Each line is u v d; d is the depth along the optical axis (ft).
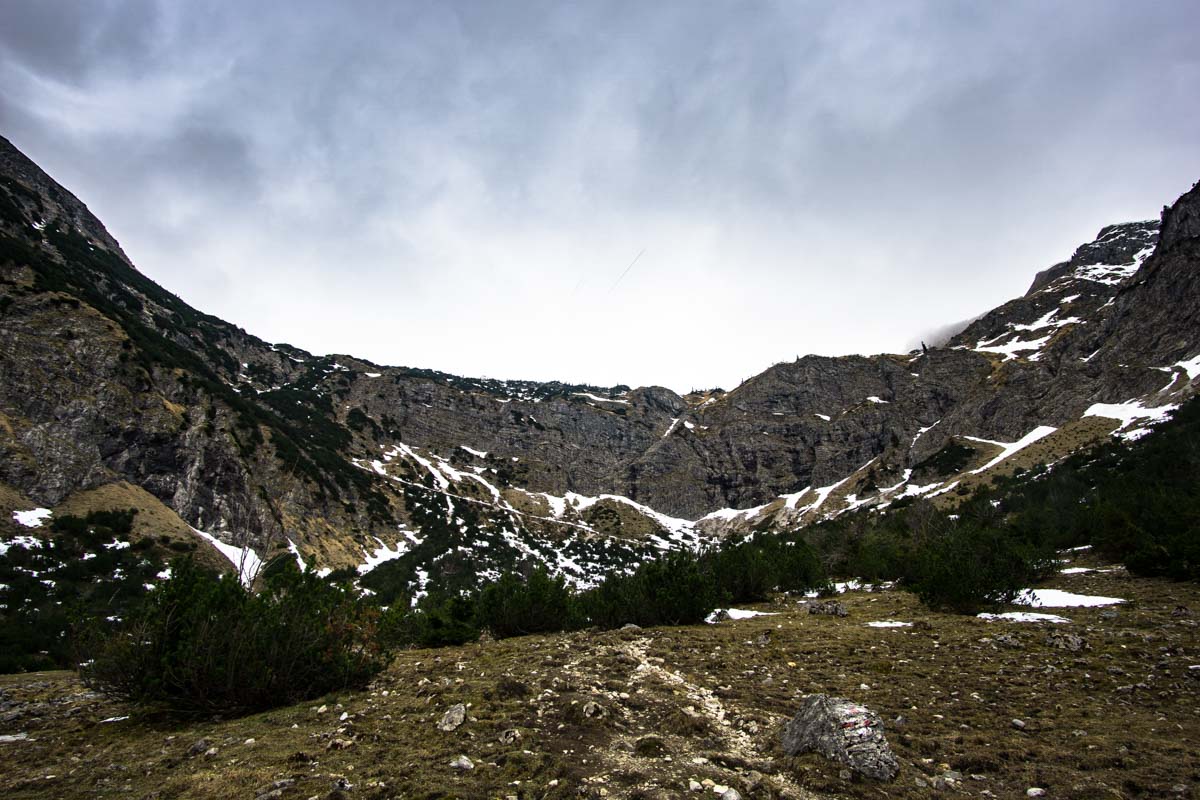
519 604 71.36
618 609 71.15
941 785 21.02
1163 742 24.40
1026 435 454.81
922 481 461.78
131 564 162.50
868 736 22.93
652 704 31.07
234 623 34.58
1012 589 66.23
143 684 32.48
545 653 46.60
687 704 31.19
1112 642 42.78
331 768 22.21
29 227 357.20
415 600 229.04
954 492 394.11
